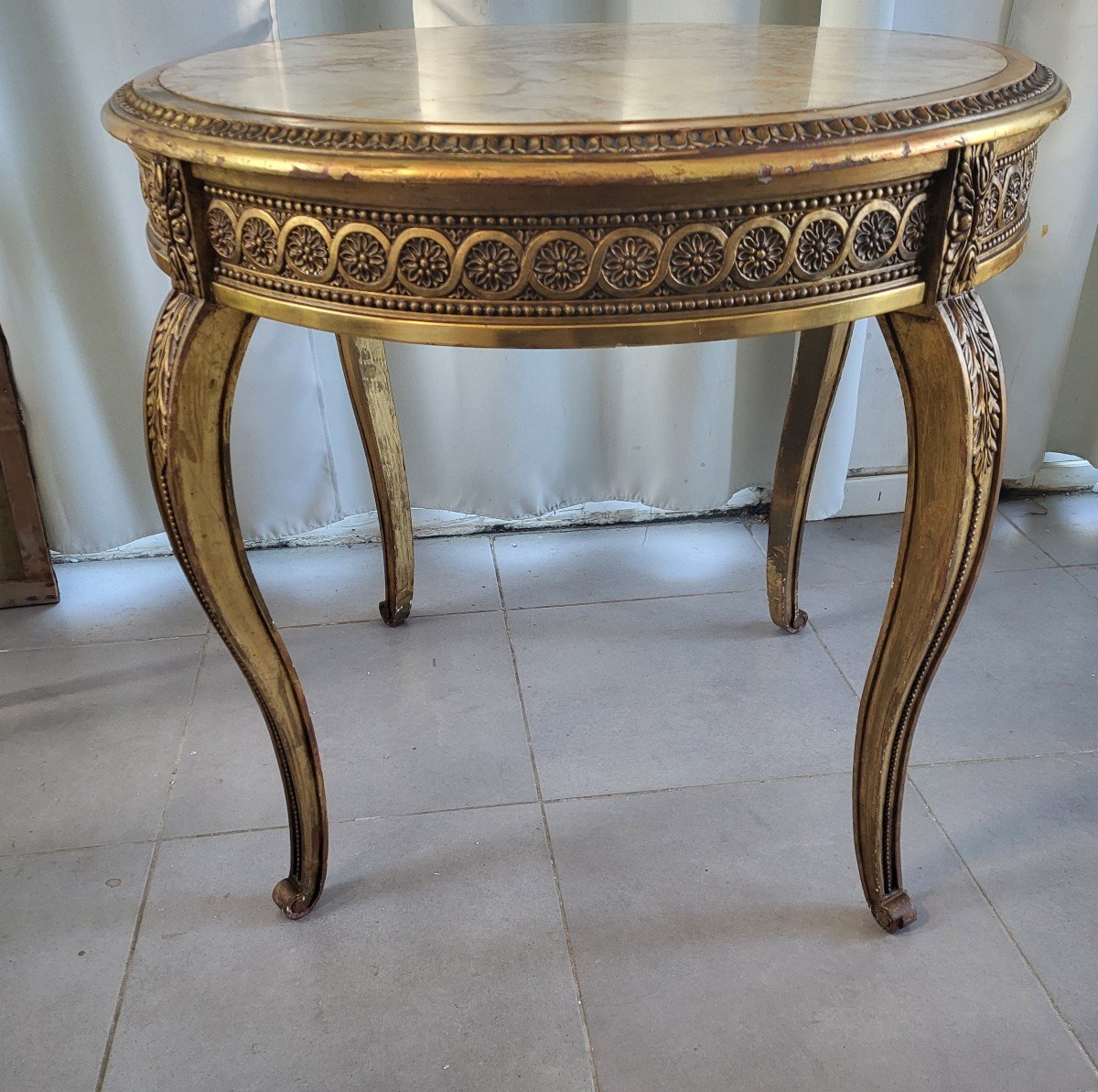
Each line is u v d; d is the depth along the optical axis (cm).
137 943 105
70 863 114
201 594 90
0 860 114
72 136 133
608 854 114
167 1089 91
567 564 169
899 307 74
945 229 72
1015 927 104
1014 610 154
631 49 96
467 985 100
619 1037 94
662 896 109
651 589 162
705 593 160
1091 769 124
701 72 83
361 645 150
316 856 104
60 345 145
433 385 156
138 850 116
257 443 156
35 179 134
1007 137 73
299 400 155
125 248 141
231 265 75
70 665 146
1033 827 116
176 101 76
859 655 145
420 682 142
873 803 97
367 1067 92
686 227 66
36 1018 97
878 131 66
